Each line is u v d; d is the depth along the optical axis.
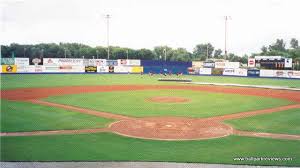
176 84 40.25
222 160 11.21
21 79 45.91
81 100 25.02
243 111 20.78
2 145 12.55
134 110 20.70
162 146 12.72
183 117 18.55
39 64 60.31
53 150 12.03
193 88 35.50
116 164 10.66
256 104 23.91
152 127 15.91
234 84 40.75
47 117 18.05
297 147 12.81
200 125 16.52
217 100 25.89
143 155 11.60
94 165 10.54
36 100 24.73
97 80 45.44
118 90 32.59
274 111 20.92
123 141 13.34
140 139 13.69
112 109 21.00
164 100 25.52
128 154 11.69
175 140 13.59
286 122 17.47
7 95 27.53
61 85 37.25
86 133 14.58
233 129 15.72
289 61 58.25
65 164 10.59
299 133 15.00
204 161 11.07
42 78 48.31
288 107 22.61
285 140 13.80
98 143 13.02
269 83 44.00
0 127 15.44
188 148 12.49
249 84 41.66
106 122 16.95
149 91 31.94
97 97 26.92
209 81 46.41
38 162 10.74
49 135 14.12
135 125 16.31
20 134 14.22
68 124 16.33
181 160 11.12
